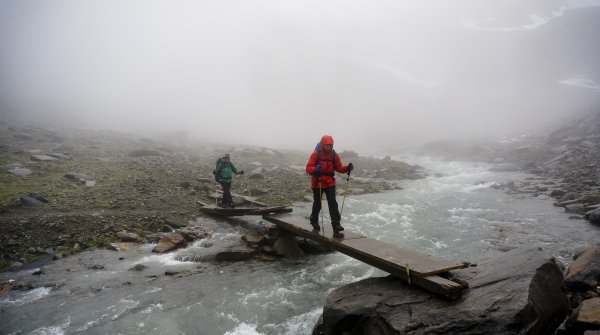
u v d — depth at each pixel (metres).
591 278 6.33
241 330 6.59
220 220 13.12
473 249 10.60
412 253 7.33
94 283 8.38
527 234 11.83
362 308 5.87
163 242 10.68
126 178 16.47
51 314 7.07
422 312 5.45
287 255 10.13
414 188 20.66
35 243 10.20
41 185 14.32
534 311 4.98
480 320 4.91
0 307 7.34
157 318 6.93
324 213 14.48
